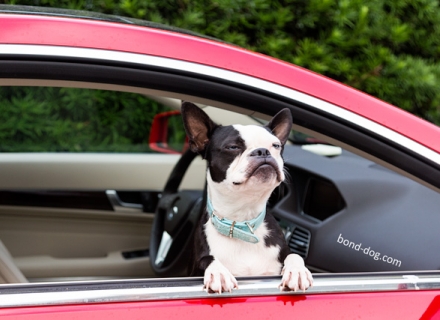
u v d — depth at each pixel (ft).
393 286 4.97
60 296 4.52
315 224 6.63
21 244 9.03
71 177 9.50
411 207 6.13
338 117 5.23
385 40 17.67
